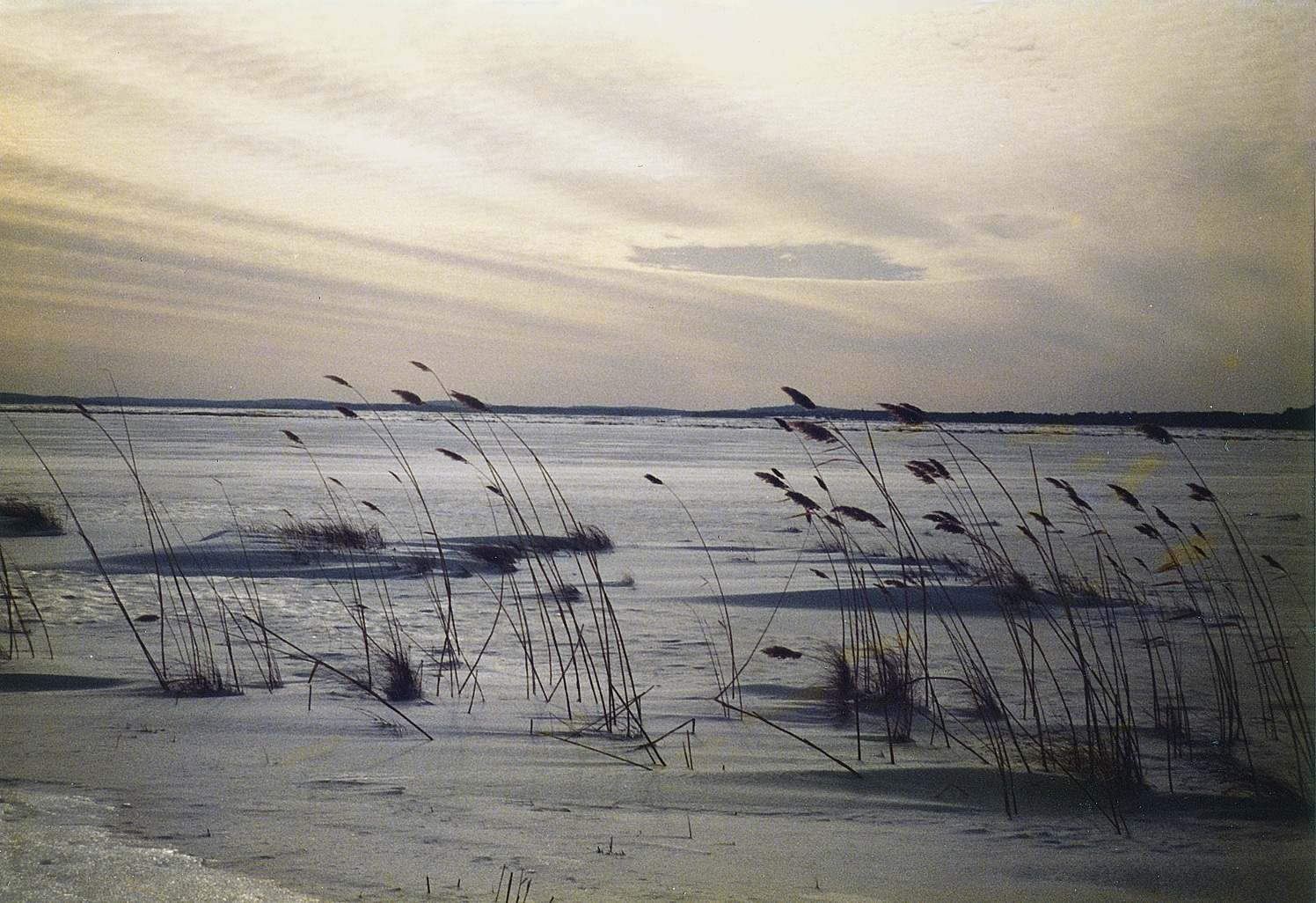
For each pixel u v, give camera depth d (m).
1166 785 5.31
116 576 13.19
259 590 12.52
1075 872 3.95
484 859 3.88
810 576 14.44
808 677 8.15
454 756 5.53
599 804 4.73
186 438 68.06
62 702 6.67
